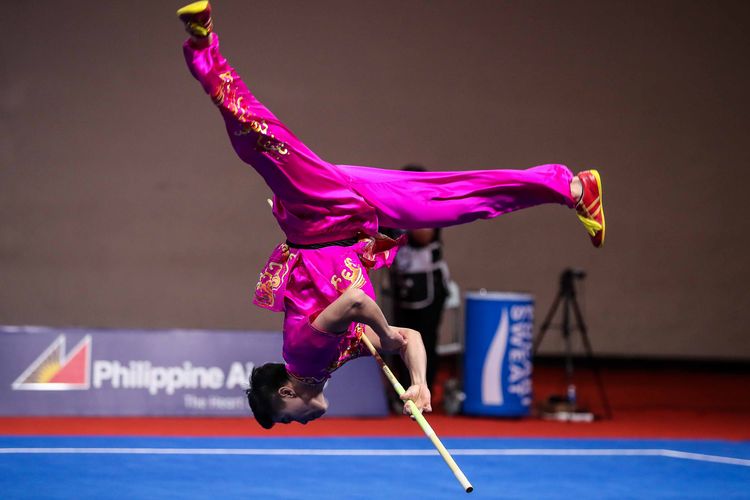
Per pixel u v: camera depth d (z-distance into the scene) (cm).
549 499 930
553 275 2070
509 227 2058
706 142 2102
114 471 1010
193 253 1934
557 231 2073
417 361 650
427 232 1398
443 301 1438
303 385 675
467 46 2012
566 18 2047
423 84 1997
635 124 2073
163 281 1925
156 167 1919
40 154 1880
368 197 687
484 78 2017
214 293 1942
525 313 1495
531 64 2033
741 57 2109
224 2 1928
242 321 1952
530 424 1457
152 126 1916
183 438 1233
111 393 1398
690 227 2105
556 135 2042
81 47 1889
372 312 621
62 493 895
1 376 1368
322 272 665
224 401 1430
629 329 2097
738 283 2127
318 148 1958
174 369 1422
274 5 1948
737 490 991
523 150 2030
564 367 2145
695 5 2091
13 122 1869
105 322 1902
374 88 1980
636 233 2086
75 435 1228
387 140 1983
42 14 1875
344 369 1476
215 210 1939
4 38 1864
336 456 1141
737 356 2136
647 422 1527
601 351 2092
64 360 1390
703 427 1499
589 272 2081
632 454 1202
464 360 1511
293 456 1133
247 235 1952
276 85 1945
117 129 1903
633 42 2070
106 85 1897
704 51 2095
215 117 1941
